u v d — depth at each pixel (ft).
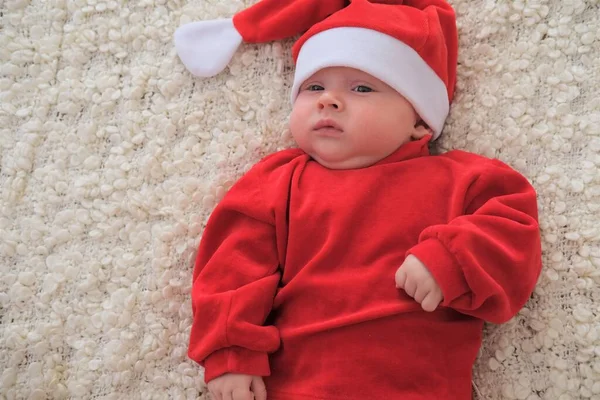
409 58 3.29
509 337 3.22
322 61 3.27
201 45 3.66
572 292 3.15
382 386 2.89
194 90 3.70
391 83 3.24
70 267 3.44
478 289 2.81
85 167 3.58
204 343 3.04
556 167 3.30
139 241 3.51
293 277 3.24
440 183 3.24
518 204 3.09
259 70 3.73
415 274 2.83
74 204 3.54
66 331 3.37
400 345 2.94
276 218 3.25
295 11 3.57
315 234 3.19
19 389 3.26
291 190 3.31
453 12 3.52
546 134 3.35
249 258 3.27
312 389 2.93
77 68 3.70
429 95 3.39
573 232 3.19
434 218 3.15
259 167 3.47
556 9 3.46
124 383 3.33
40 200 3.52
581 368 3.07
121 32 3.73
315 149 3.35
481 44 3.59
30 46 3.68
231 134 3.65
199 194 3.57
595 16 3.40
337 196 3.21
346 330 2.98
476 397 3.22
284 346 3.10
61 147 3.60
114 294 3.42
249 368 3.00
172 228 3.51
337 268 3.13
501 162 3.31
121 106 3.66
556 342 3.13
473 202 3.21
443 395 2.92
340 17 3.32
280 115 3.69
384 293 3.01
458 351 3.02
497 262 2.89
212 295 3.10
